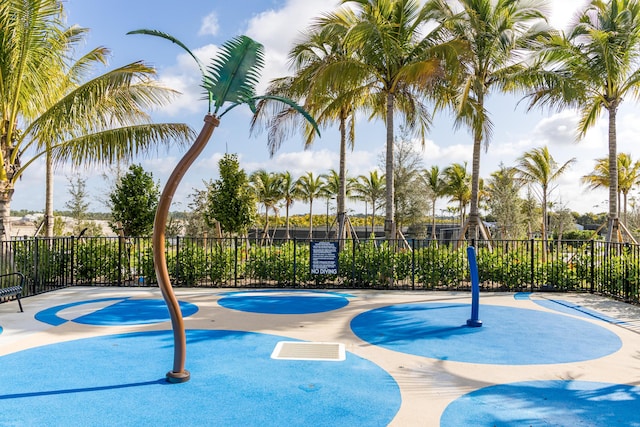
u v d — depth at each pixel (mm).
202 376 4824
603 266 10695
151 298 9750
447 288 11320
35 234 13492
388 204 12852
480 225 14648
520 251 11672
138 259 11844
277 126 13953
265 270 11859
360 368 5137
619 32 13195
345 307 8875
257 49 4570
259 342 6223
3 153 9516
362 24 10945
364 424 3703
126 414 3838
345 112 15789
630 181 29094
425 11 12219
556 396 4344
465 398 4281
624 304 9297
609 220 14445
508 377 4887
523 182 26797
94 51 12461
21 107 10227
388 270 11438
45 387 4461
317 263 11422
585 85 13875
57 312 8172
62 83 11906
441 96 13016
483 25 13219
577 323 7504
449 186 34719
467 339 6434
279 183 40719
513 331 6922
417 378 4824
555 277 11148
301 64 14320
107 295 10156
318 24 12922
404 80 12047
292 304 9180
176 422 3693
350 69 11539
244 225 14805
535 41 14375
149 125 10250
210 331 6852
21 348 5855
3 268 9602
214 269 11930
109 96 10164
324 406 4059
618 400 4250
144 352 5680
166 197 4547
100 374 4859
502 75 14188
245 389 4457
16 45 9008
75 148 9875
